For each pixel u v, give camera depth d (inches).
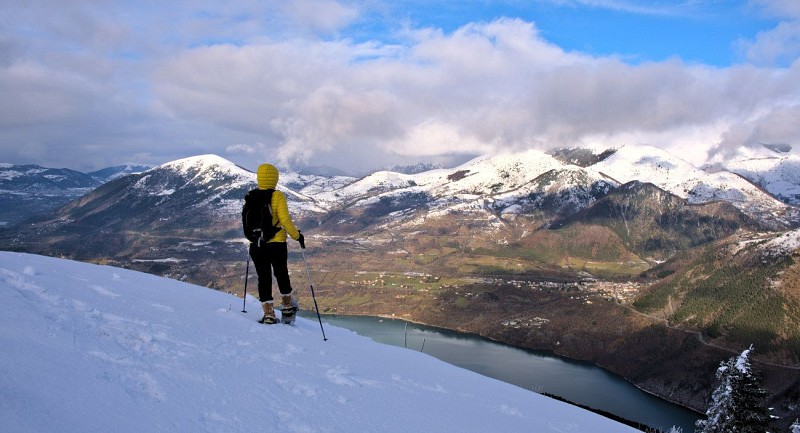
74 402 132.0
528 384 2967.5
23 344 162.1
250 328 281.0
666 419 2586.1
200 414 149.6
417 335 4124.0
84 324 208.7
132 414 136.9
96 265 430.9
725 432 834.2
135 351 192.5
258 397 173.8
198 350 213.3
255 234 322.7
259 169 331.6
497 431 204.2
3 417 110.4
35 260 375.9
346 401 189.3
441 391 247.0
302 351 251.0
